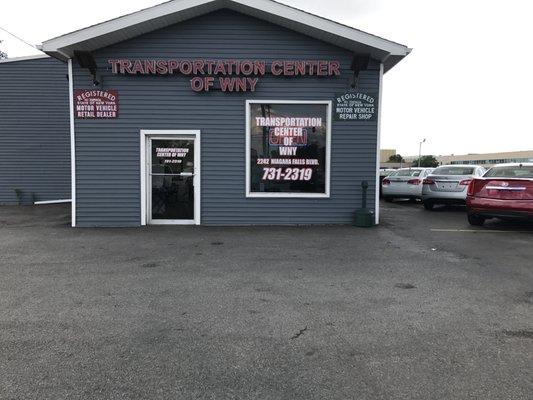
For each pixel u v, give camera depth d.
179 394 3.27
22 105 16.77
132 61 10.62
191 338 4.23
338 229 10.54
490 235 9.77
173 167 11.16
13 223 11.59
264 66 10.79
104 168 10.93
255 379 3.48
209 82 10.78
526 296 5.50
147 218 11.16
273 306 5.11
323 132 11.15
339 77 11.00
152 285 5.93
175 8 10.03
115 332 4.37
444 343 4.13
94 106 10.81
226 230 10.38
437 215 13.59
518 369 3.64
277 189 11.19
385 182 18.33
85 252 8.00
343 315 4.84
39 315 4.82
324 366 3.69
